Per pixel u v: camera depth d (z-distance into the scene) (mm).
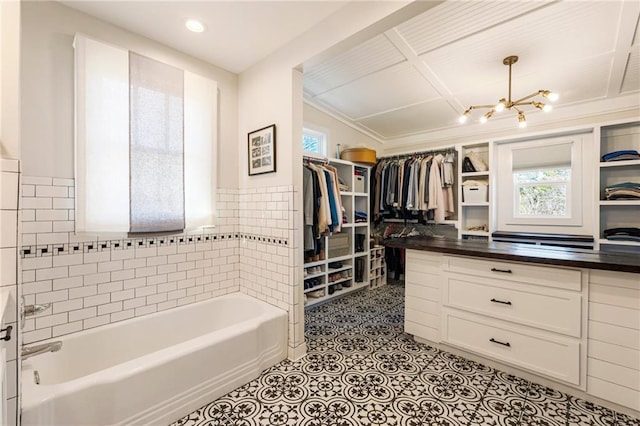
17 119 1025
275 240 2396
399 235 4531
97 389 1372
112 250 2027
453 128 4285
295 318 2260
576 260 1664
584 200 3299
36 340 1725
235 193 2744
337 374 2029
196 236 2475
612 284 1610
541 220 3561
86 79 1860
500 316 1989
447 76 2855
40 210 1743
